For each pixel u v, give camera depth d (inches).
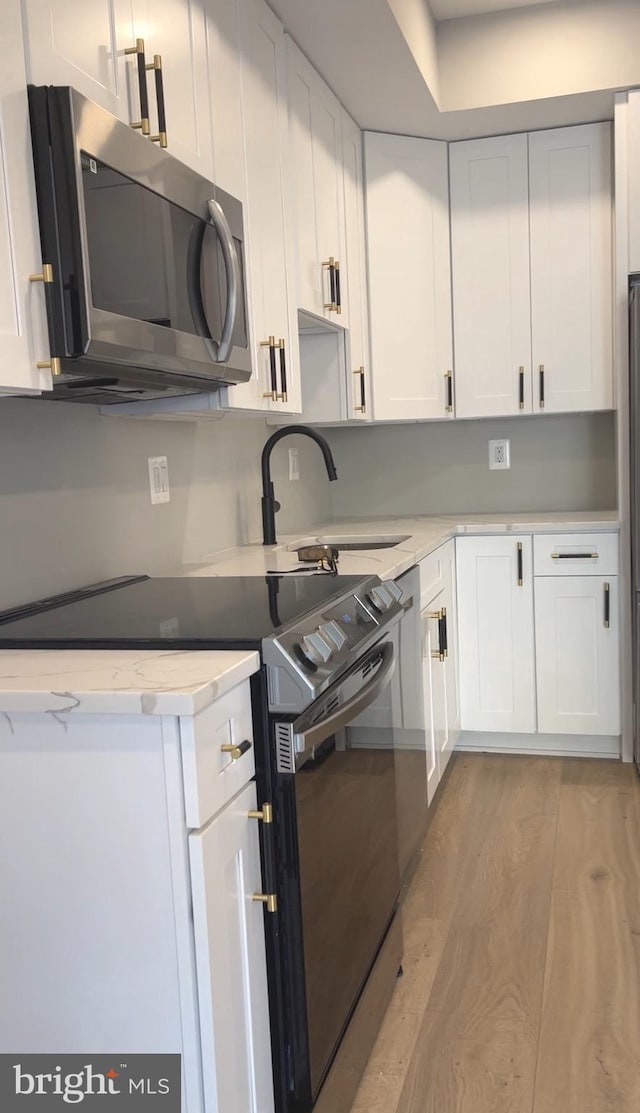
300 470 136.0
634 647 120.9
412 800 91.3
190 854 42.6
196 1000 43.5
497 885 92.5
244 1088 47.6
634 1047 67.6
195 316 65.7
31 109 48.5
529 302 131.0
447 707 118.8
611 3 114.5
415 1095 63.6
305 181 97.4
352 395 117.3
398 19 91.0
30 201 48.3
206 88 70.7
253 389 80.8
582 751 130.1
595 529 122.3
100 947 44.6
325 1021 55.5
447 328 133.9
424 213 129.5
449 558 122.9
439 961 79.7
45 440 69.5
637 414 114.7
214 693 42.9
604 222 127.0
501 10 116.6
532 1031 70.0
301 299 95.7
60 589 71.2
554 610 125.3
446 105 119.3
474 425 148.4
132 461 83.4
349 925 61.4
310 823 52.7
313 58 98.7
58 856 44.5
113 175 53.4
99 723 42.9
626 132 116.9
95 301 51.0
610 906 87.4
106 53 55.7
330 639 56.6
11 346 46.4
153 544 87.2
